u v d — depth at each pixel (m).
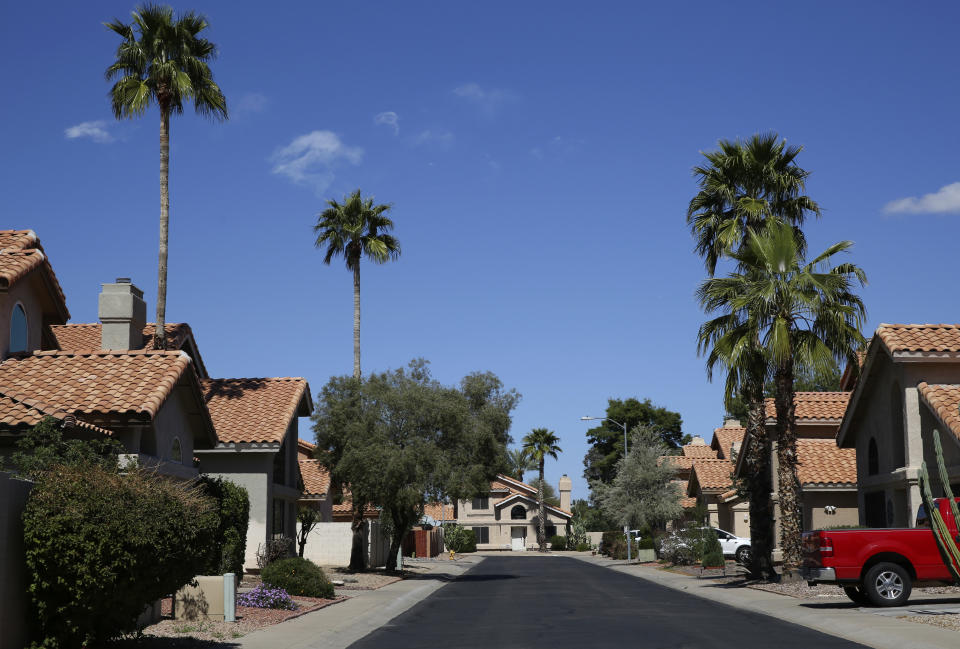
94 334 34.03
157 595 13.98
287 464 38.22
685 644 15.52
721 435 58.38
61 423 18.97
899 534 20.52
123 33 33.47
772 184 30.83
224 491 26.12
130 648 14.88
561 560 65.00
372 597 27.56
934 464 26.36
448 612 23.14
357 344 45.69
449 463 38.06
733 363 27.97
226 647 15.98
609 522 74.75
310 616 21.62
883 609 19.88
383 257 45.50
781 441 28.00
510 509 99.31
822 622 18.61
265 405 35.62
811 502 37.06
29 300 24.44
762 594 25.97
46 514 12.81
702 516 53.16
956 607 19.53
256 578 31.05
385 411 38.47
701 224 32.41
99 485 13.34
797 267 28.08
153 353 23.20
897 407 28.78
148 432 22.14
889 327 27.77
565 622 19.67
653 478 55.62
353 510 41.06
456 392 39.47
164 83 32.94
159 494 13.85
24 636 12.87
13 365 22.44
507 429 40.44
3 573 12.32
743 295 28.28
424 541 68.38
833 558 20.45
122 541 12.88
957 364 26.81
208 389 37.16
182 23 33.44
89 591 12.77
